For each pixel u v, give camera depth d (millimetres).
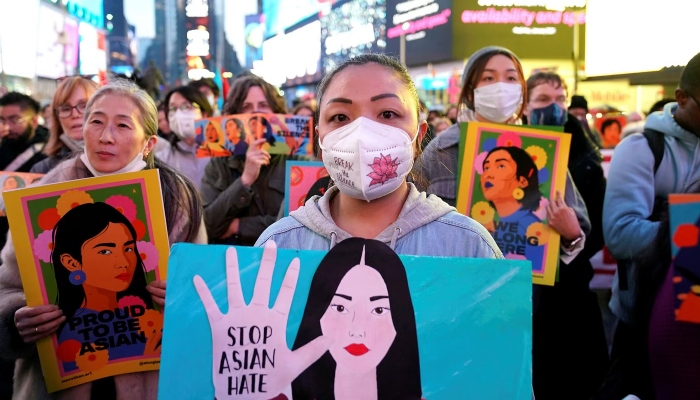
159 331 2016
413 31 44500
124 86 2242
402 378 1354
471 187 2854
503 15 39906
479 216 2842
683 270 1821
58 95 3352
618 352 2516
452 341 1366
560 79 3814
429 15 42562
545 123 3758
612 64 14781
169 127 5117
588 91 16516
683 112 2703
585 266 3473
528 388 1349
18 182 3367
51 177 2229
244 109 4238
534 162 2832
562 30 40250
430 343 1367
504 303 1376
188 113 4598
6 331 2020
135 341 2008
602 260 6129
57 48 19469
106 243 1997
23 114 4688
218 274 1404
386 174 1466
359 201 1568
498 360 1359
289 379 1360
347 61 1585
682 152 2756
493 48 3268
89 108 2193
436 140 3082
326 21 55688
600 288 6152
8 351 2043
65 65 19828
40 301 1949
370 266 1398
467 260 1394
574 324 3365
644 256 2172
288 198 3119
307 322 1382
